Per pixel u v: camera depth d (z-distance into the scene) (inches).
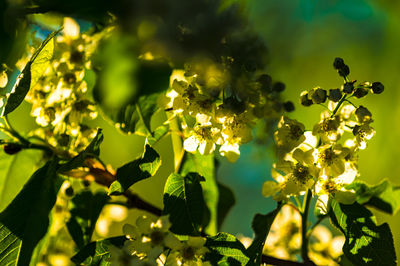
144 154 24.6
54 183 25.5
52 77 25.9
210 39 24.6
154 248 24.0
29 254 24.4
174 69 26.2
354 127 24.6
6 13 25.3
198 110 24.7
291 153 24.9
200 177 25.8
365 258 24.7
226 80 24.6
